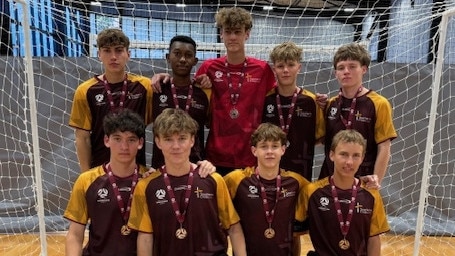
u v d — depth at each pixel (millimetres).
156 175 2586
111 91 2922
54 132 4879
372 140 2906
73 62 4840
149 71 4836
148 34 6711
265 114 3029
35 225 4816
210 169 2625
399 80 4934
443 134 4965
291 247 2775
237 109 2945
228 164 2951
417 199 5027
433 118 3131
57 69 4840
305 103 3004
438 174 5008
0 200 4848
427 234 4836
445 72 4879
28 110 4805
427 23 5195
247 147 2936
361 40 6102
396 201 5027
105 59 2834
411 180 5020
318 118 3061
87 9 5641
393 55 5723
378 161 2855
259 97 3000
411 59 5605
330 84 4887
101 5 5703
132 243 2572
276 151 2646
